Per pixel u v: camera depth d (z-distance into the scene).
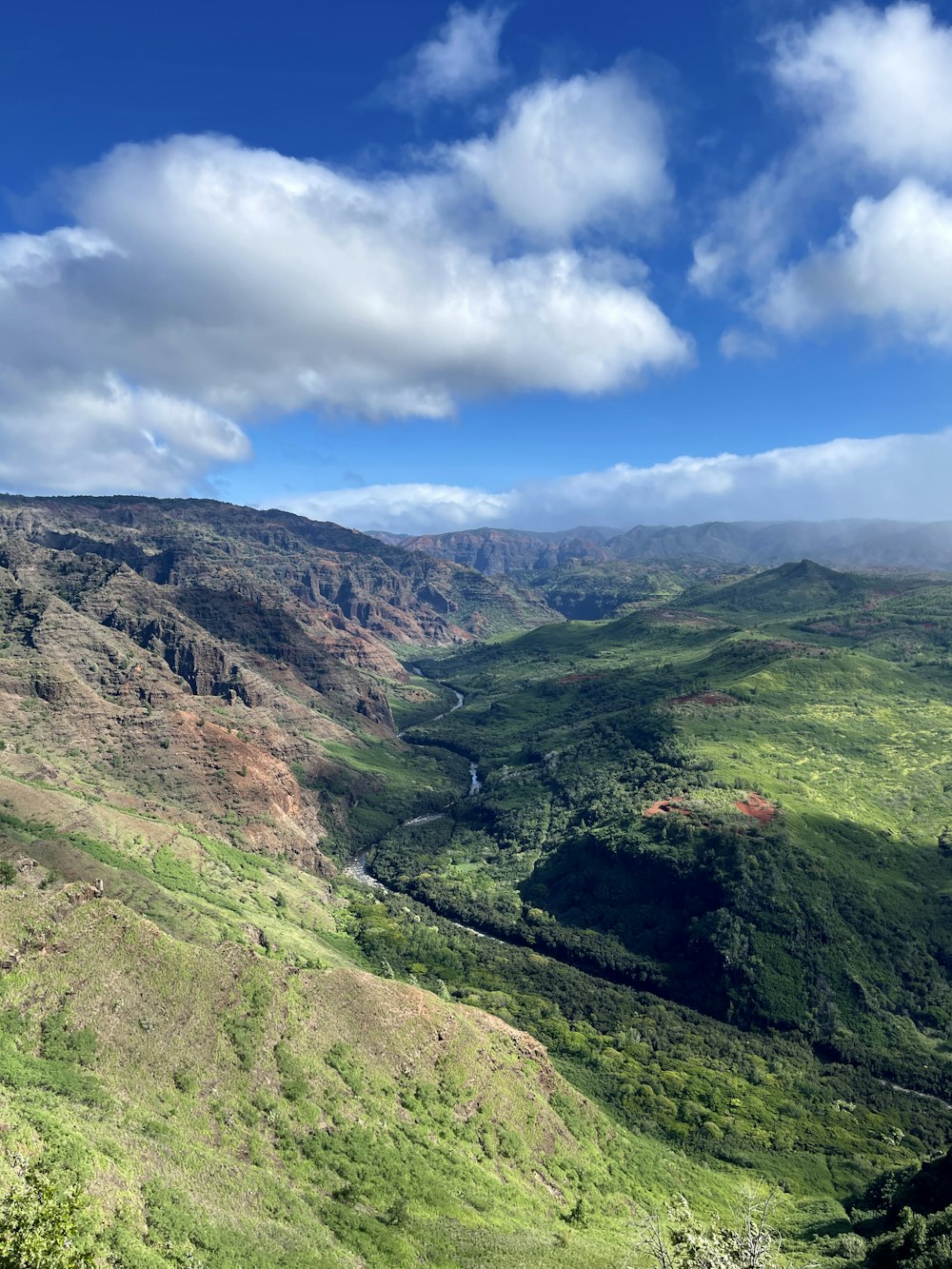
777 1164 132.88
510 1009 177.12
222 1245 60.19
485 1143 102.31
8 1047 75.94
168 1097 80.31
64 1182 55.44
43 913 91.25
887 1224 101.75
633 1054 165.00
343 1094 95.06
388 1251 71.56
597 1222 98.19
